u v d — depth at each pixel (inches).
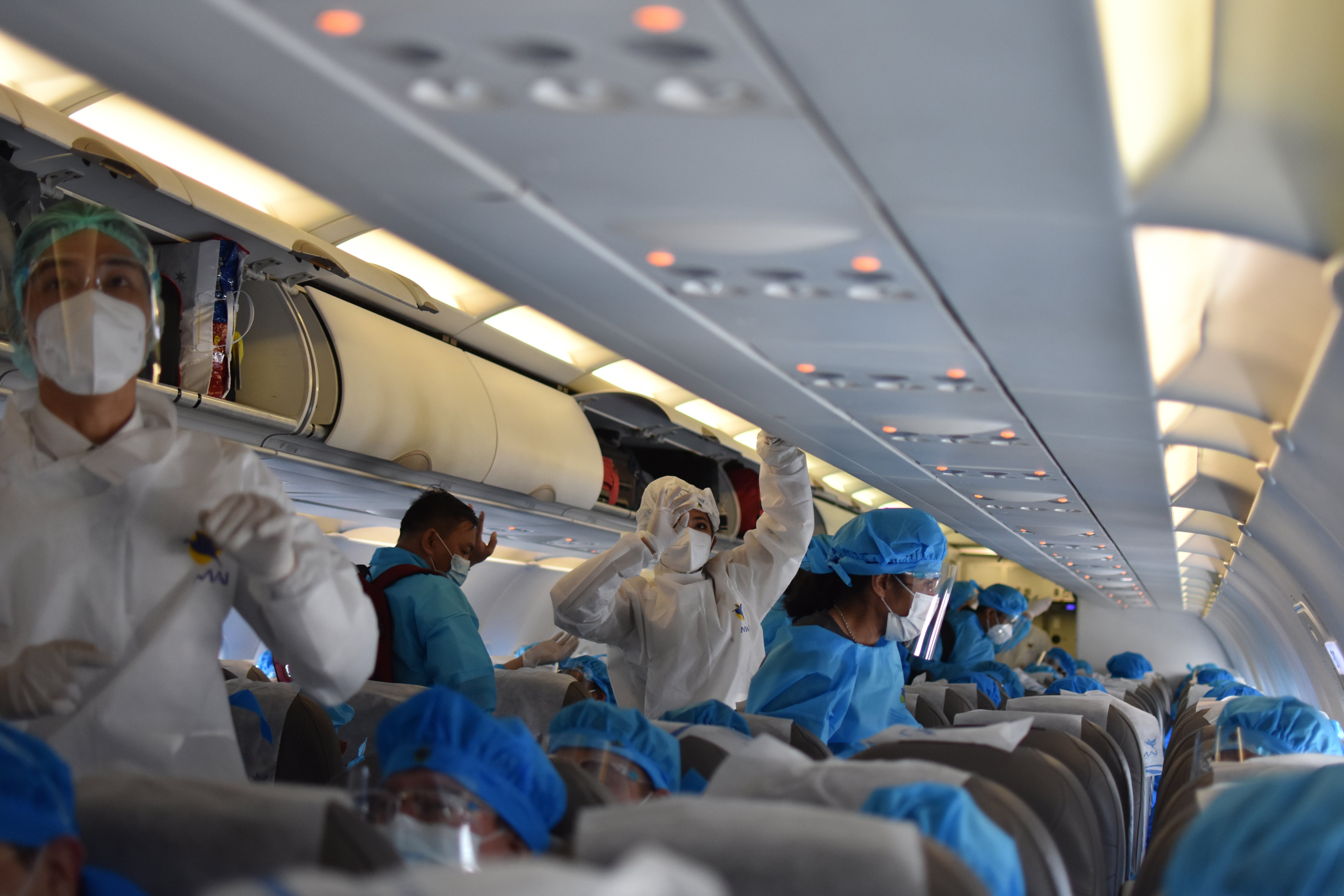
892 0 51.3
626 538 170.6
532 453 247.3
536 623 418.9
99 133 154.5
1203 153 67.0
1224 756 122.1
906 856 52.0
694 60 58.9
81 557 84.9
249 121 70.6
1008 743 97.5
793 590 151.5
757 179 75.0
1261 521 203.5
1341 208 69.8
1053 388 130.7
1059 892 70.6
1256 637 544.1
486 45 58.9
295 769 127.3
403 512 254.4
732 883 53.0
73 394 84.4
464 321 234.4
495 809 70.7
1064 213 75.7
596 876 36.8
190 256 166.9
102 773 62.9
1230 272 98.2
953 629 349.4
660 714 179.2
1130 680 540.4
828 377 134.6
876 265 91.1
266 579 80.5
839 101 62.2
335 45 59.8
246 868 57.4
